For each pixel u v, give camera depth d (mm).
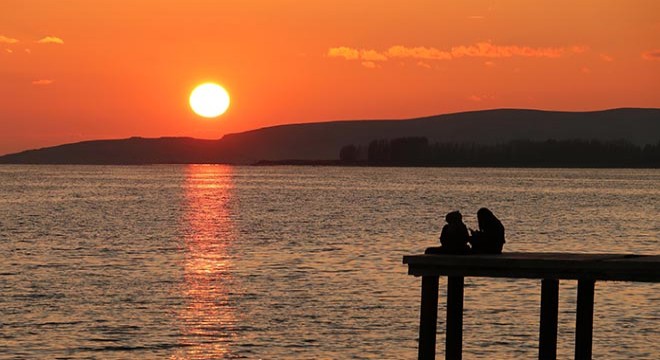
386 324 59594
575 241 122125
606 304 64812
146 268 87375
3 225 140500
